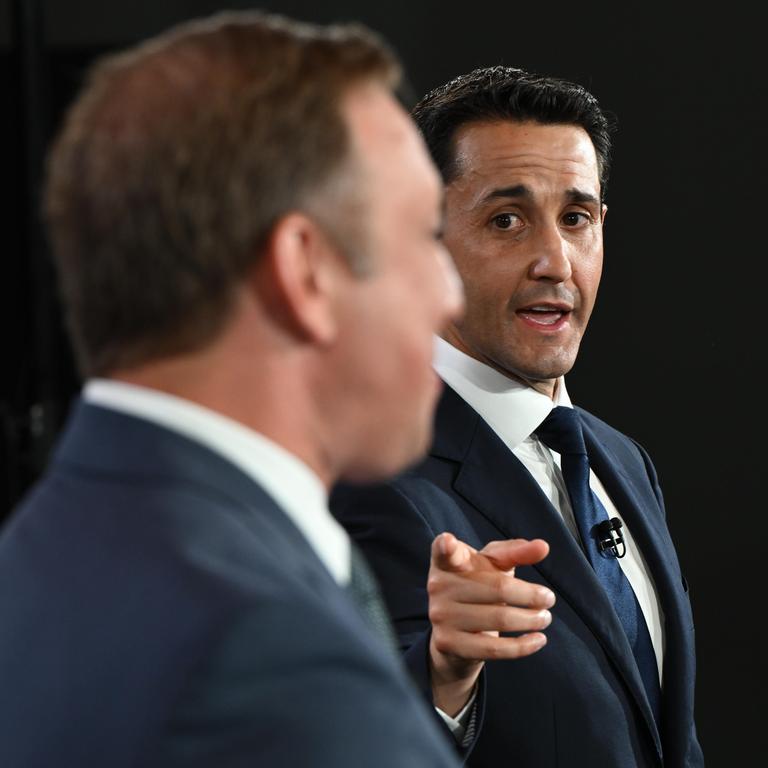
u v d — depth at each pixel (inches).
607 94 368.5
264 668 73.5
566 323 205.9
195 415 87.3
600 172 215.5
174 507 82.7
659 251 371.2
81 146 89.4
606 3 366.3
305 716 72.7
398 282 93.4
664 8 364.5
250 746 71.7
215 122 87.4
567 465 208.4
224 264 87.0
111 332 89.0
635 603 203.3
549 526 196.9
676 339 371.2
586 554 202.2
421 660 170.9
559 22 367.6
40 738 75.8
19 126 368.5
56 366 374.0
